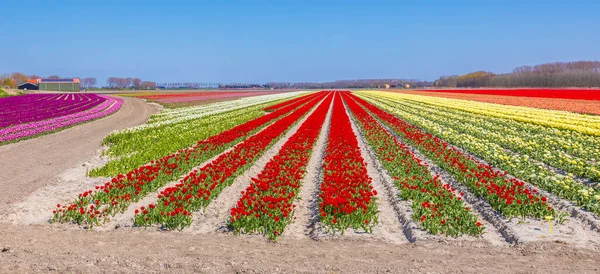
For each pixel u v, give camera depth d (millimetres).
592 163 17781
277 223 10539
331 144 21609
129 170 16969
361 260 8523
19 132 29812
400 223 11305
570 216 11461
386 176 16000
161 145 22734
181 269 8016
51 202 13117
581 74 155500
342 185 13156
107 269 7988
